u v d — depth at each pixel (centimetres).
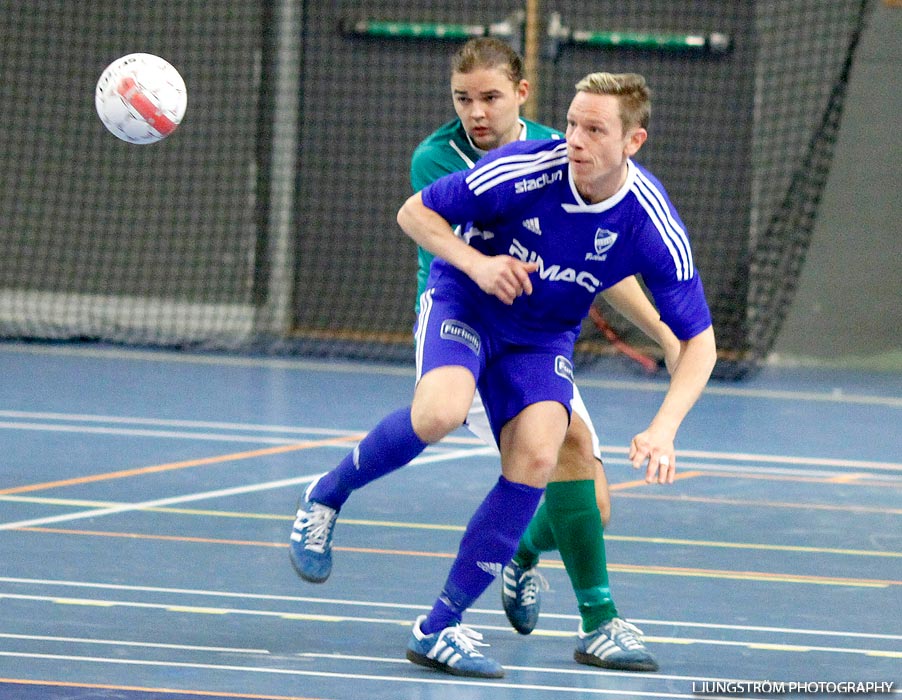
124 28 4662
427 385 1355
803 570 1845
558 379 1402
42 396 3275
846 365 4344
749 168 4375
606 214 1342
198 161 4666
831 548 1983
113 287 4731
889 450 2866
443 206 1365
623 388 3725
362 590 1684
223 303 4675
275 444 2734
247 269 4653
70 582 1673
